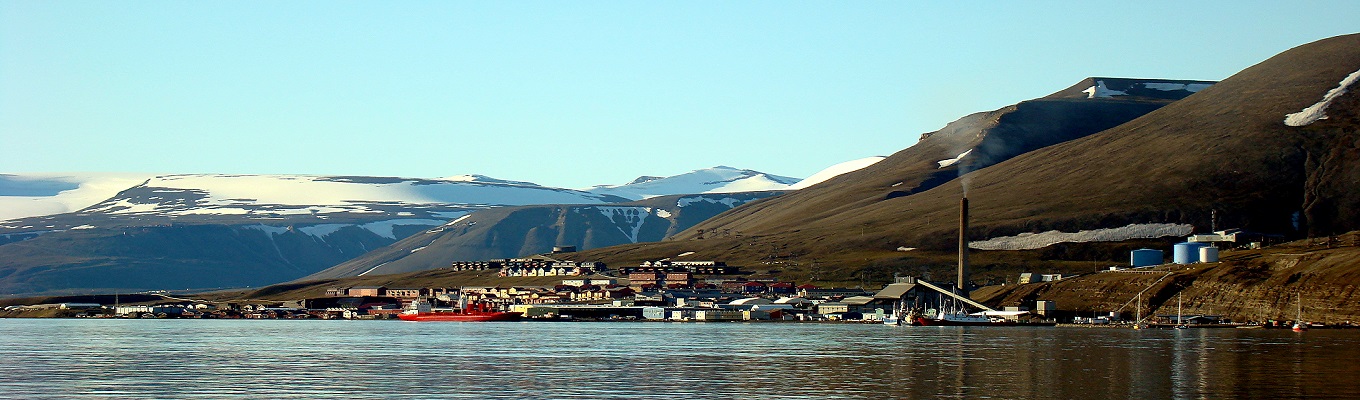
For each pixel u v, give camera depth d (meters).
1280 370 174.75
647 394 148.88
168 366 186.38
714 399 143.62
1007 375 169.25
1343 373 170.62
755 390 152.50
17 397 146.88
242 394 149.12
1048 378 165.00
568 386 157.12
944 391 150.88
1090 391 150.38
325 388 155.38
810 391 151.50
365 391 152.12
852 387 155.38
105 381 163.88
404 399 144.12
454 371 177.00
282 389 154.38
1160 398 143.75
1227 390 151.00
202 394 149.25
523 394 148.88
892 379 164.25
